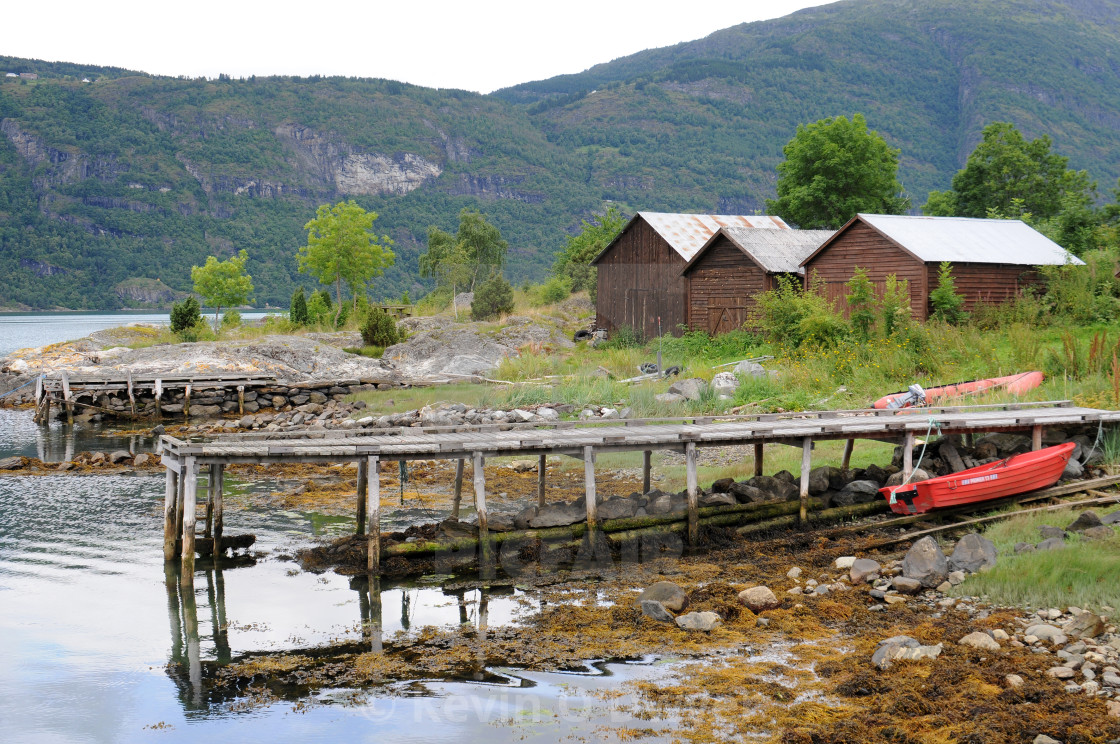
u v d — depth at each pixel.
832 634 10.59
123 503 19.06
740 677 9.51
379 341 47.50
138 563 14.75
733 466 19.52
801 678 9.41
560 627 11.30
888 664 9.35
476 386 34.50
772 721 8.51
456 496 16.94
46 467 23.19
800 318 32.16
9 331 114.50
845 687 9.01
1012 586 11.05
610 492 18.28
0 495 19.86
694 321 40.44
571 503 15.33
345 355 43.88
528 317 49.72
